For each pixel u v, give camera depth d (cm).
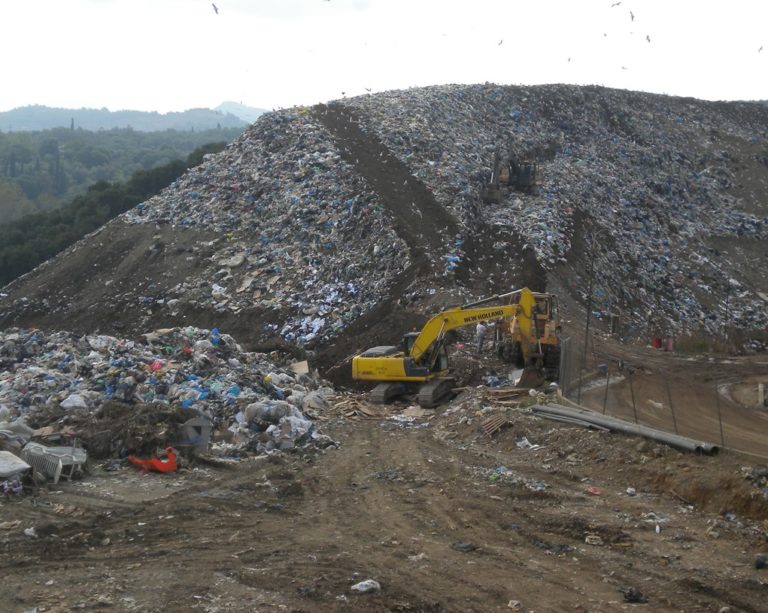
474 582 1110
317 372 3178
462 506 1459
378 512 1438
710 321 4900
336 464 1819
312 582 1101
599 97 8169
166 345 2817
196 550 1239
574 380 2733
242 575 1128
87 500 1504
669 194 6688
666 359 3616
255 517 1414
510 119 6919
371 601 1041
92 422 1888
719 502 1420
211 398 2194
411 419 2364
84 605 1028
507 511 1430
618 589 1093
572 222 5084
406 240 4441
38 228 7519
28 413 2030
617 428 1828
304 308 4281
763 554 1197
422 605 1032
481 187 5309
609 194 6038
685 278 5338
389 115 6144
